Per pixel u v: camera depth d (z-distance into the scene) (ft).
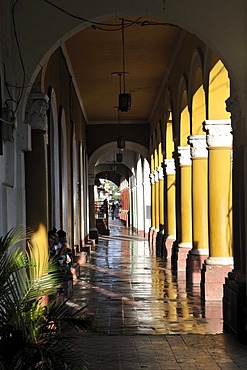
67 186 49.52
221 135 36.29
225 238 36.96
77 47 49.29
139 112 84.58
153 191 86.28
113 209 226.99
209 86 36.42
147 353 23.29
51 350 13.28
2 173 23.18
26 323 13.65
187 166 51.01
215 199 36.86
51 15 26.07
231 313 27.32
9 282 14.60
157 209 84.64
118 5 26.13
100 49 50.31
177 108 51.42
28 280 15.07
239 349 23.82
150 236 89.66
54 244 35.60
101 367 21.24
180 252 51.67
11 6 25.91
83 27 26.35
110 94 70.49
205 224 44.70
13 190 24.76
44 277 15.15
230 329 27.50
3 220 22.94
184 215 51.65
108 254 73.56
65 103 49.65
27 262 15.78
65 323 15.24
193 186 44.62
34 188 29.55
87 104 76.95
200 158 44.14
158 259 66.03
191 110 43.78
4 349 13.09
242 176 27.48
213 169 36.73
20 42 25.90
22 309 14.11
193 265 44.68
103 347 24.23
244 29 26.32
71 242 53.47
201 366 21.34
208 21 26.35
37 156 29.73
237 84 26.27
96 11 26.11
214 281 36.63
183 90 48.78
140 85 65.77
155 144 79.05
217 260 36.83
